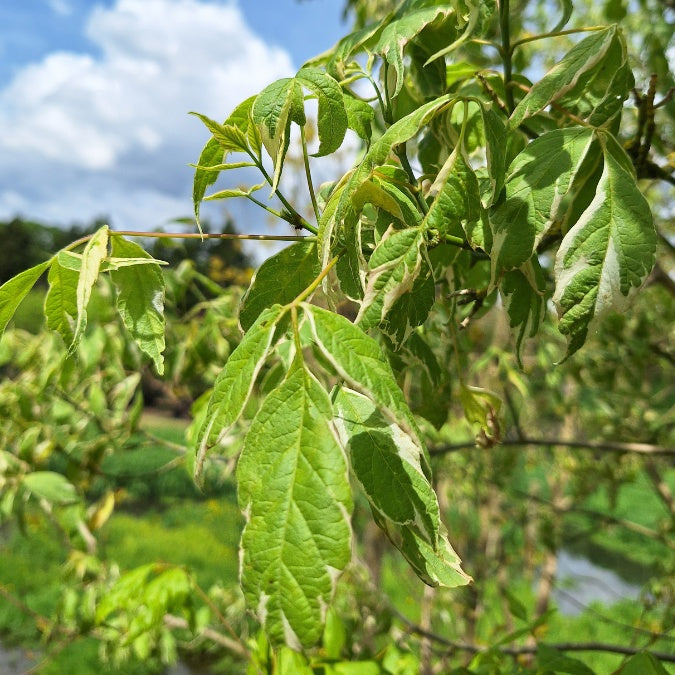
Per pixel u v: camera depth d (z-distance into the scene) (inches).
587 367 40.4
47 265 9.8
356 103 11.6
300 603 6.4
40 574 135.6
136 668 91.0
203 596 19.1
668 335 43.7
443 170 9.5
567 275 8.9
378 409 7.8
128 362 32.9
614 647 20.4
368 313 8.9
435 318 16.8
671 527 45.9
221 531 164.2
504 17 12.7
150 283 10.1
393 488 7.7
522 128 13.9
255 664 15.5
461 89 15.1
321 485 6.7
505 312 11.6
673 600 35.7
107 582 33.7
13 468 32.2
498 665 17.0
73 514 31.3
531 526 68.4
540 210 9.3
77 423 35.2
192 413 21.2
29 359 38.7
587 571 143.0
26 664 106.0
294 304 7.9
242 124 10.7
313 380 7.2
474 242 9.9
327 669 15.1
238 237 10.6
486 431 13.8
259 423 7.0
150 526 174.9
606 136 9.7
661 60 24.8
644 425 44.6
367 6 26.8
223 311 32.2
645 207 8.9
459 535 72.3
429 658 40.2
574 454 53.8
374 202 9.5
